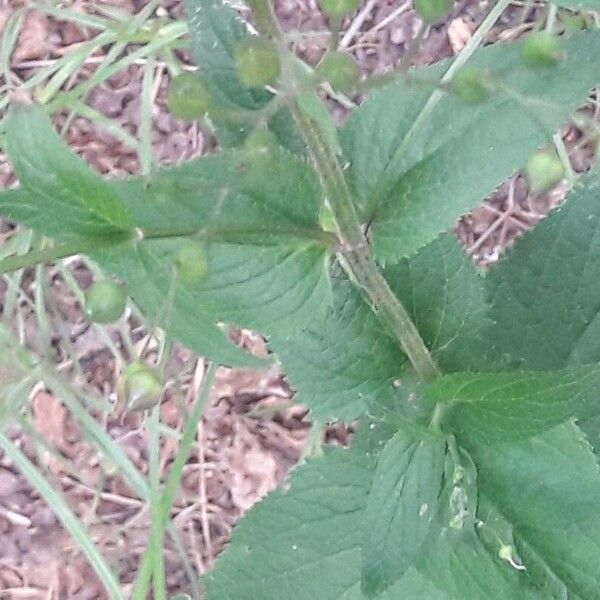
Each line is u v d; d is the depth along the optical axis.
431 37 0.51
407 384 0.33
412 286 0.32
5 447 0.44
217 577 0.37
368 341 0.32
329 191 0.28
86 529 0.47
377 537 0.29
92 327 0.50
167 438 0.50
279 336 0.29
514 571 0.31
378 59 0.51
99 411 0.51
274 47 0.24
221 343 0.29
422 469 0.29
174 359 0.50
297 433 0.50
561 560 0.31
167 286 0.27
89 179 0.24
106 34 0.48
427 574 0.32
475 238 0.50
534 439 0.30
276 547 0.37
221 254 0.28
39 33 0.52
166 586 0.50
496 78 0.25
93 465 0.51
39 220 0.25
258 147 0.25
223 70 0.28
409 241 0.29
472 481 0.30
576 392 0.28
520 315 0.35
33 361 0.46
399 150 0.29
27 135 0.23
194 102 0.24
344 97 0.48
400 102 0.29
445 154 0.28
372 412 0.32
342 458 0.36
